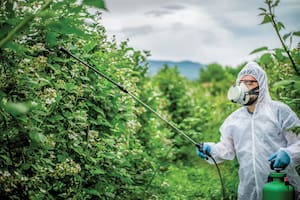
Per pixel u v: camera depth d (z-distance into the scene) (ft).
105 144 19.06
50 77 16.14
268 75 26.21
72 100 17.12
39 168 14.60
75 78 17.65
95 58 19.53
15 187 13.84
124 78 21.39
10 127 13.83
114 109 19.57
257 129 17.19
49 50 16.96
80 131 17.37
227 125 18.19
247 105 17.34
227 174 28.14
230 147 18.34
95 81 18.95
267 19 14.83
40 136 13.65
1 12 13.19
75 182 17.28
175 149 29.53
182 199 24.99
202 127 40.01
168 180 28.43
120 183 20.44
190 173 32.17
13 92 14.08
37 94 14.78
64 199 16.90
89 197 17.83
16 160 14.52
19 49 12.96
